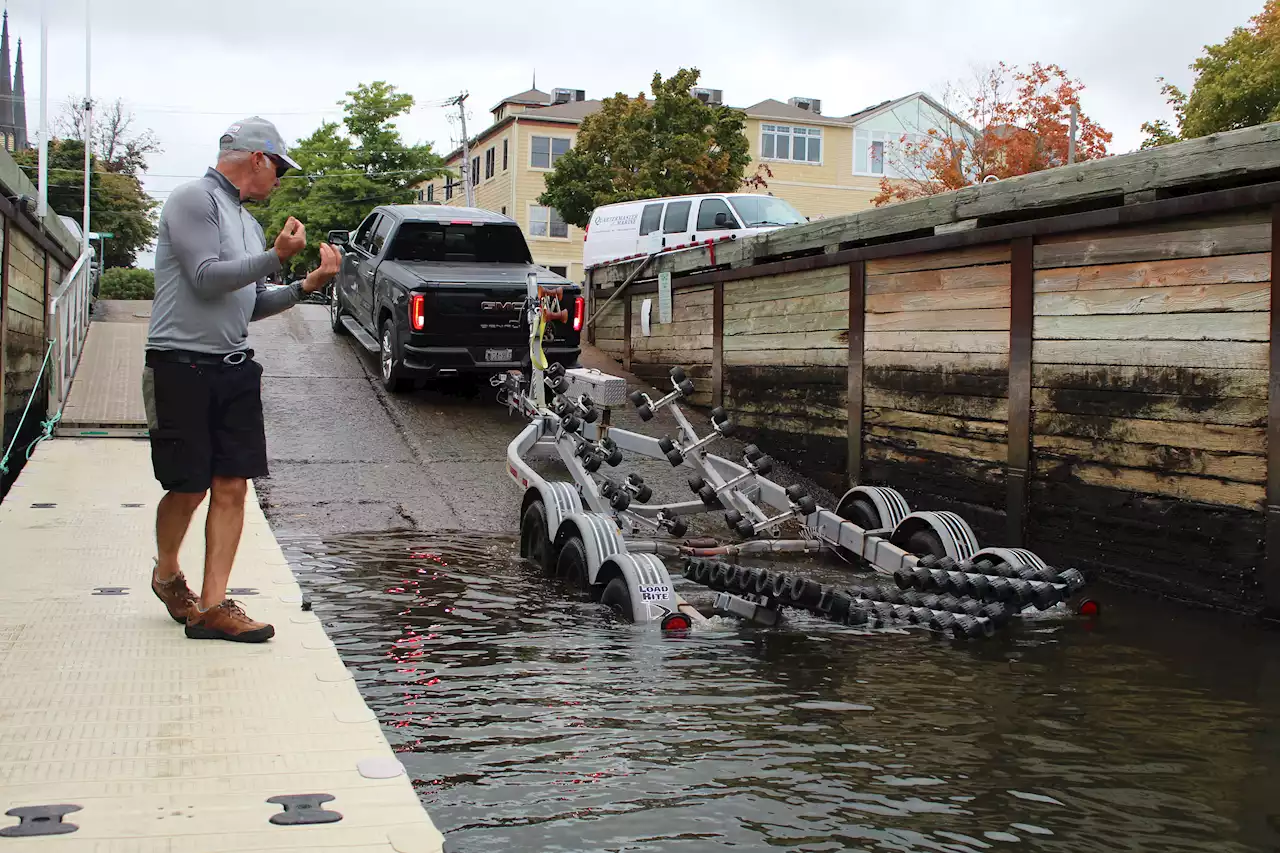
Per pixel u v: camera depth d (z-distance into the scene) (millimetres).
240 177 4883
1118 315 7602
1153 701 5039
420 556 8078
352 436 11938
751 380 12695
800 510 8141
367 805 3148
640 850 3389
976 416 9047
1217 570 6898
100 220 64375
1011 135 33812
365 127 51750
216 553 4805
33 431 11891
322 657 4598
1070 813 3764
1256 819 3742
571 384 9234
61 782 3236
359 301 15516
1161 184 7109
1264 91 28297
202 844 2861
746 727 4551
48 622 4984
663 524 8055
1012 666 5609
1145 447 7414
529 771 4008
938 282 9461
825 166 51125
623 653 5648
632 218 19328
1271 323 6469
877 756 4258
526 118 50500
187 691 4109
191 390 4652
